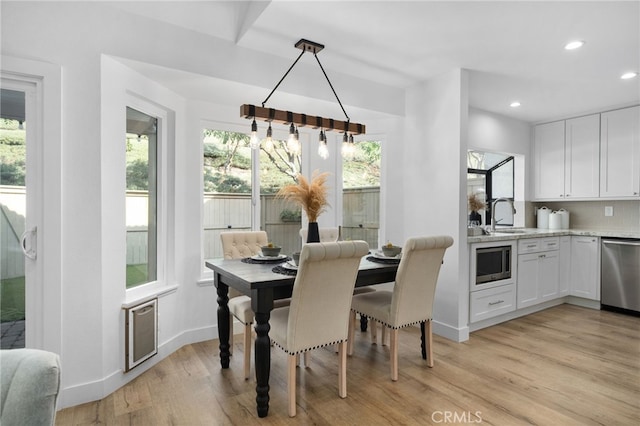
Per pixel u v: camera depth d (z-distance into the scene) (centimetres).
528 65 307
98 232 217
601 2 213
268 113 238
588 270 420
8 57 190
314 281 194
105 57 221
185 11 245
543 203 509
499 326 354
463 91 319
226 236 303
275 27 248
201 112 318
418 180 355
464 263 318
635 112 399
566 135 460
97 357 216
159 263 287
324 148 262
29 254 200
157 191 288
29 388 78
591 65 306
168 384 234
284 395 220
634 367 257
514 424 188
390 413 199
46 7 202
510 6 219
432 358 258
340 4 220
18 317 201
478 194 478
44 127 200
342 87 330
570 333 332
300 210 390
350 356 279
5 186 198
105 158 222
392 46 276
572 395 217
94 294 215
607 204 448
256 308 200
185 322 308
